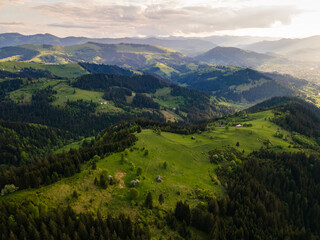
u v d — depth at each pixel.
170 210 91.25
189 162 143.00
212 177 127.62
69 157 120.62
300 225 108.88
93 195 88.06
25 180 89.56
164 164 126.25
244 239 88.62
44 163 116.81
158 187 105.25
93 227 67.94
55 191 85.75
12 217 65.56
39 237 60.97
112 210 83.00
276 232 95.81
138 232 71.62
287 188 129.00
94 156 119.25
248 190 113.31
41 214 68.38
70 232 65.94
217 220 89.00
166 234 79.12
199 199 104.38
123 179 104.69
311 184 133.50
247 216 98.94
